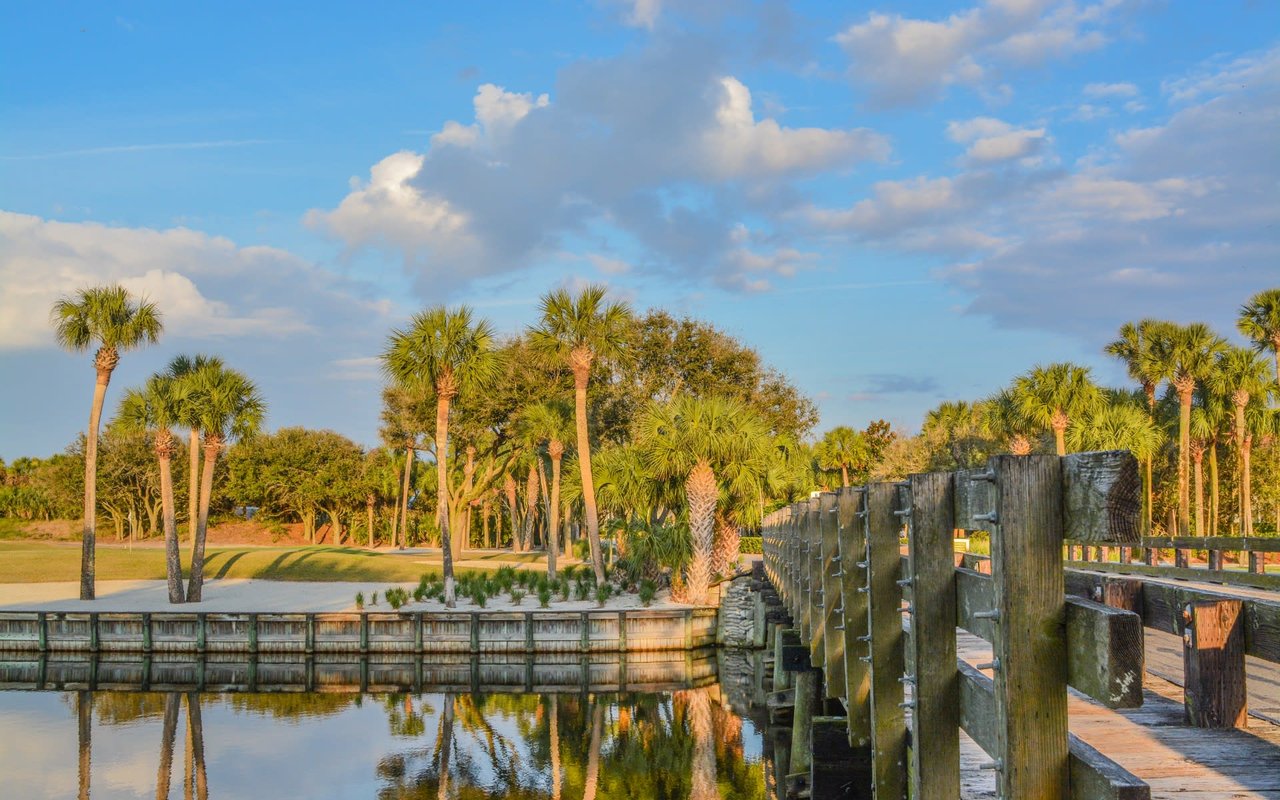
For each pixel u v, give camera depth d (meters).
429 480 92.06
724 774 18.80
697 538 35.62
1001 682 3.13
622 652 33.41
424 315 36.19
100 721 24.31
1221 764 5.26
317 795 17.77
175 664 32.62
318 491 89.06
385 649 33.16
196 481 50.22
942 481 4.11
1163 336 49.53
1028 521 3.09
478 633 33.00
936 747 4.02
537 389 56.31
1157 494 59.19
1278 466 53.50
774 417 66.12
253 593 43.41
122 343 40.81
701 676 30.27
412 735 22.55
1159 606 6.54
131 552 62.97
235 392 40.62
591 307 39.19
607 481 39.47
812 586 10.52
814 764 10.23
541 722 23.77
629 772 19.09
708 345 63.81
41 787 18.38
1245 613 6.09
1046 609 3.07
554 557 43.88
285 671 31.47
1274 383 51.06
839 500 6.78
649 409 36.59
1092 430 44.09
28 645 34.59
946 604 4.07
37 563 54.81
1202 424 51.97
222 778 18.92
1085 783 2.90
